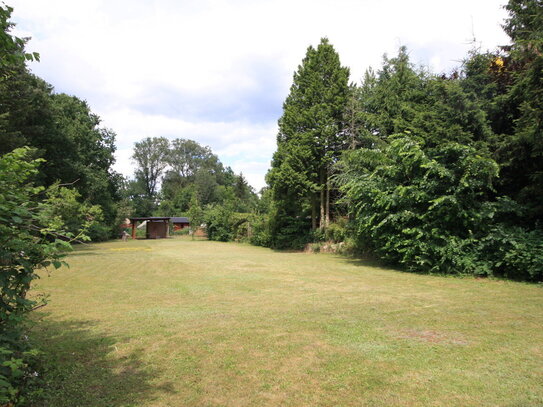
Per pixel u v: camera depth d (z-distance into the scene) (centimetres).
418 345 452
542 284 866
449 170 1055
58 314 623
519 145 1020
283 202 2164
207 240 3812
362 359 409
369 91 1939
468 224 1046
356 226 1432
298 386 344
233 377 365
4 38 309
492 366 384
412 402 309
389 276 1072
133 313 629
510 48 1200
